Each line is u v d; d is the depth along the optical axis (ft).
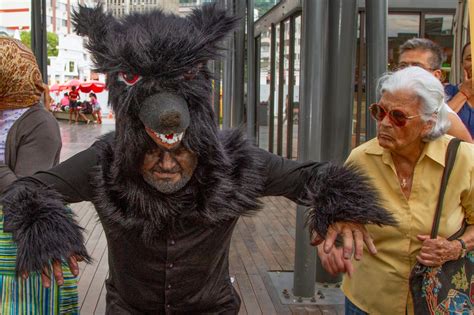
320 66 14.20
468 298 7.48
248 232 22.41
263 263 18.24
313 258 15.03
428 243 7.27
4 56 8.27
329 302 14.98
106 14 5.65
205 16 5.50
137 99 5.27
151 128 5.18
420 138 7.45
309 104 14.26
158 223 5.72
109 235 6.06
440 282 7.42
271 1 46.98
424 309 7.50
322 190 5.75
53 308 8.00
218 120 5.82
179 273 6.11
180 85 5.31
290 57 35.94
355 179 5.82
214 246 6.15
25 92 8.47
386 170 7.71
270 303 14.94
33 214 5.35
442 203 7.50
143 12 5.70
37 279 7.87
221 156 5.70
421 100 7.20
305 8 14.08
